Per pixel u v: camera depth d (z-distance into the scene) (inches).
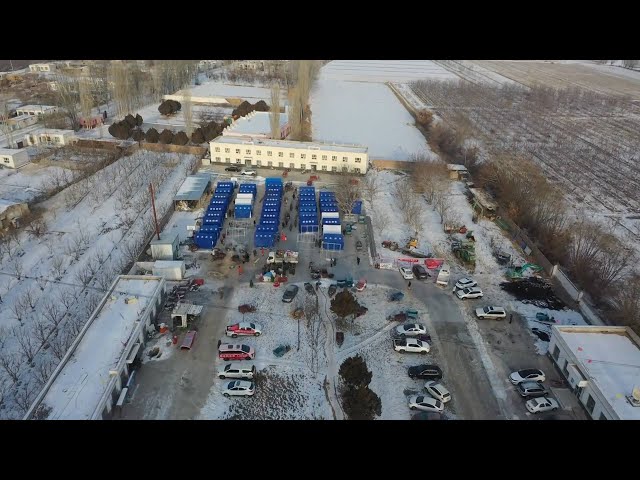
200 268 2741.1
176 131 5383.9
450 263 2901.1
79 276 2591.0
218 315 2358.5
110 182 3826.3
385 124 6053.2
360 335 2263.8
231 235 3115.2
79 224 3191.4
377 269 2800.2
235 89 7829.7
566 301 2564.0
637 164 4778.5
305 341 2208.4
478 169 4323.3
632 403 1718.8
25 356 2031.3
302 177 4128.9
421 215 3474.4
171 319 2315.5
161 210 3395.7
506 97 7682.1
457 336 2282.2
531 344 2246.6
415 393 1952.5
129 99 5964.6
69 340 2105.1
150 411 1811.0
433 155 4837.6
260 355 2114.9
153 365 2034.9
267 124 5064.0
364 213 3467.0
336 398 1913.1
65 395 1723.7
